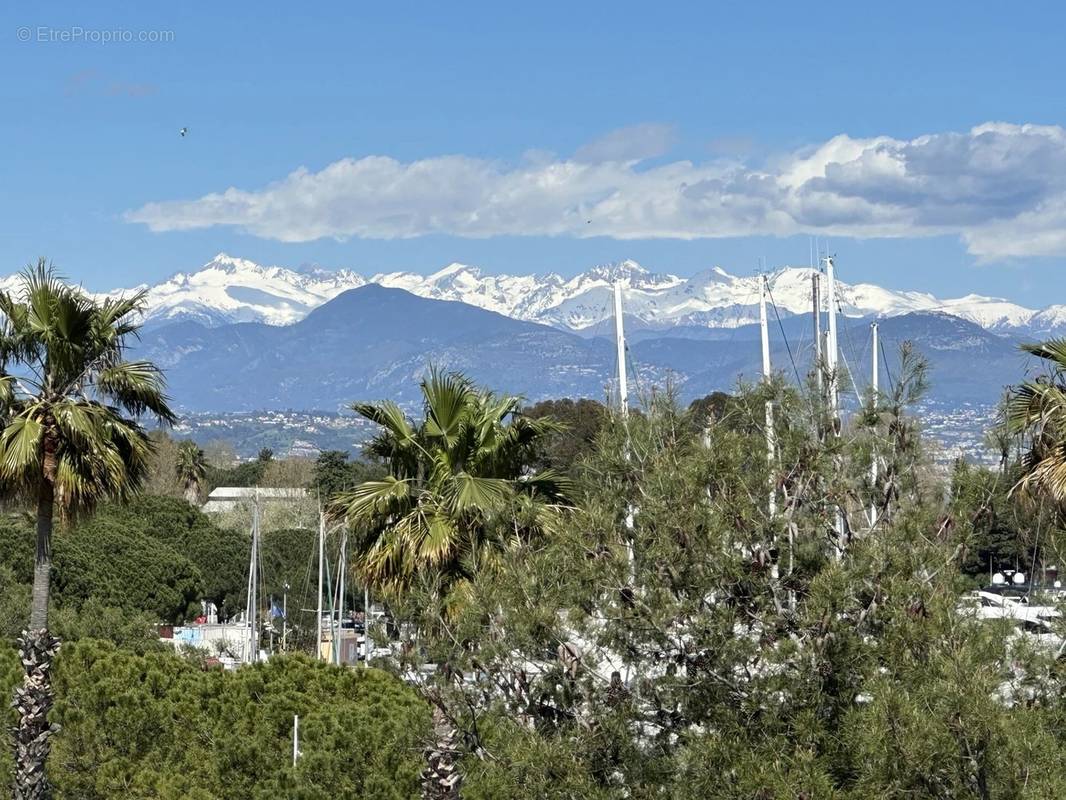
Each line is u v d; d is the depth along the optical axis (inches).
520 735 1288.1
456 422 1903.3
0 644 2490.2
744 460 1331.2
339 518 1939.0
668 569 1275.8
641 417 1387.8
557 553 1369.3
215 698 2202.3
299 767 1935.3
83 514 1977.1
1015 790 1076.5
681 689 1259.2
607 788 1275.8
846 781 1181.7
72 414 1895.9
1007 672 1191.6
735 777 1174.3
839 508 1317.7
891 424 1327.5
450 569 1796.3
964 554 1267.2
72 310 1925.4
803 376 1381.6
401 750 1841.8
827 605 1208.8
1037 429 1534.2
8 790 2076.8
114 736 2129.7
